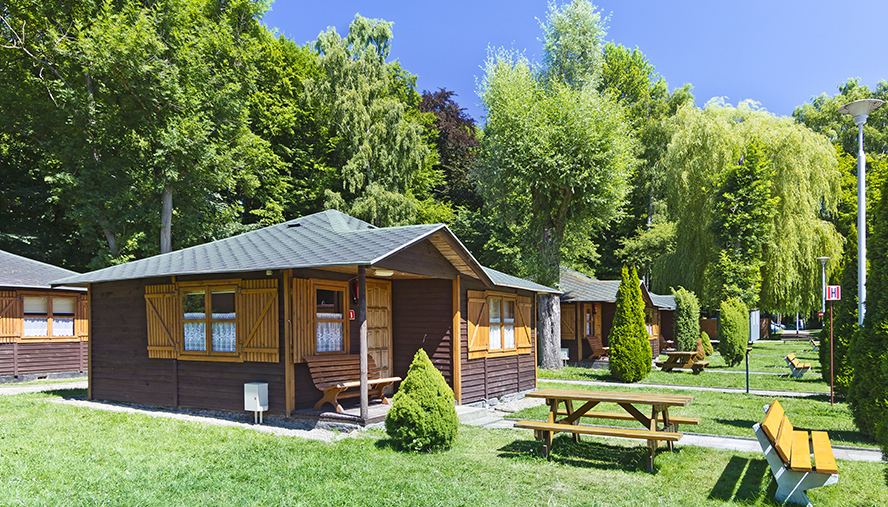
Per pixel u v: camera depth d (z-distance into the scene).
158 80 23.81
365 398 9.84
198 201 27.69
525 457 7.91
